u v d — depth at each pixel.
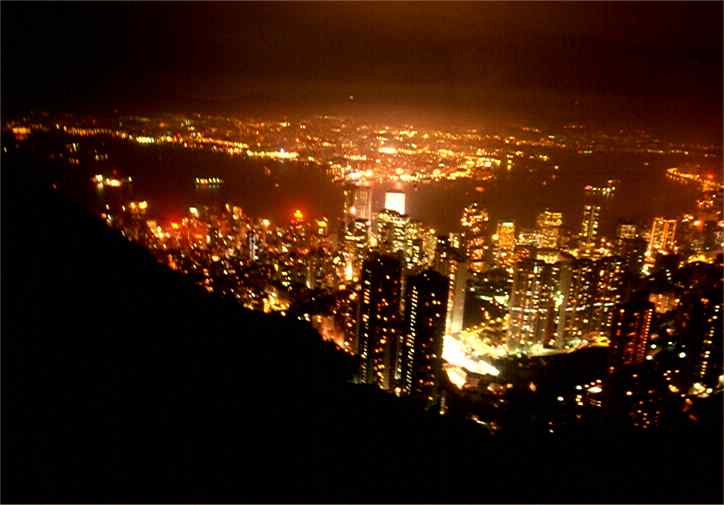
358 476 4.54
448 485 4.83
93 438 3.81
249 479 4.02
